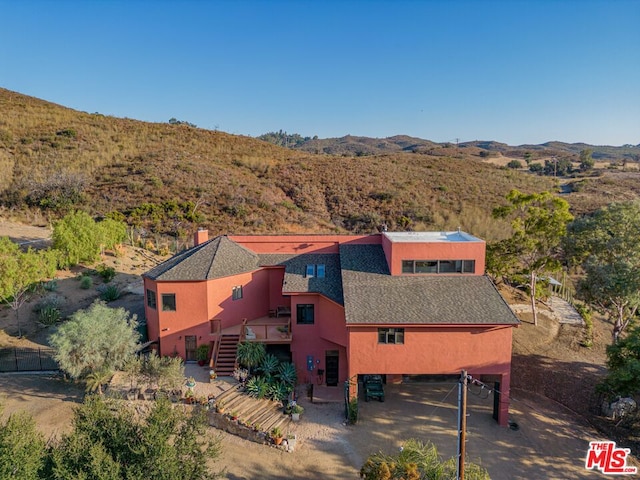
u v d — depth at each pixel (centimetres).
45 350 2777
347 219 6481
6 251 3159
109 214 5356
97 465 1293
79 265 4084
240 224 5862
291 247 3134
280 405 2400
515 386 2736
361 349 2281
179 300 2745
